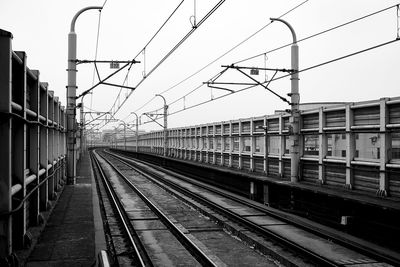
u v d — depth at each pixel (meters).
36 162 10.30
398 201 10.71
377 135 12.14
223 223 13.28
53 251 8.45
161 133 54.25
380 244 10.57
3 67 6.61
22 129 8.02
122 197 20.28
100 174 33.00
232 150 25.55
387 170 11.47
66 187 19.80
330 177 14.63
